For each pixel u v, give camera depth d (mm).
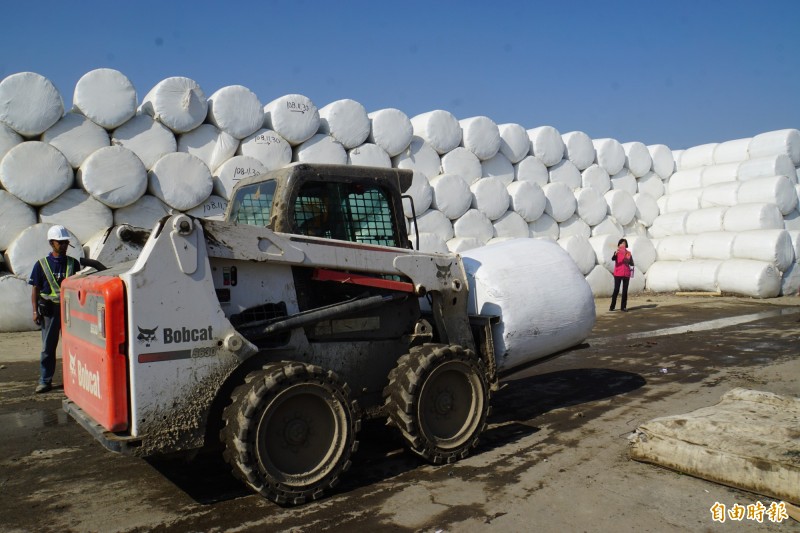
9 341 8789
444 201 12516
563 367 7691
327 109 11547
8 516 3627
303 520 3527
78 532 3420
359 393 4391
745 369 7219
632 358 8109
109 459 4555
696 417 4363
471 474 4180
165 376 3477
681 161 18141
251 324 3861
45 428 5297
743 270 14484
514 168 14336
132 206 9742
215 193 10422
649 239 16438
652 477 4059
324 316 4082
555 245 5762
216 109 10359
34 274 6430
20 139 9211
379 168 4656
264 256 3879
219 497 3869
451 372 4430
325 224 4367
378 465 4383
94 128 9508
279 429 3713
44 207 9289
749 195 15625
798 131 16188
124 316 3434
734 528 3359
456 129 12977
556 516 3529
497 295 5016
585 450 4609
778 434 3980
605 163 16094
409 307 4648
